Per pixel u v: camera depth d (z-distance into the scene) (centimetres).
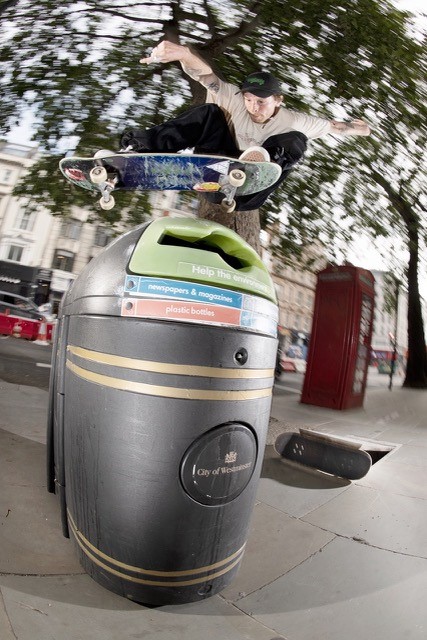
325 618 188
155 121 924
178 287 168
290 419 665
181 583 176
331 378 827
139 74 858
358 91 697
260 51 739
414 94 685
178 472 165
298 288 4538
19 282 2862
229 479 176
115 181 298
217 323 169
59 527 231
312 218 1004
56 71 825
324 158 898
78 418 186
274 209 975
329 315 848
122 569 176
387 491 348
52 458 260
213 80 306
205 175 292
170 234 186
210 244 202
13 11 732
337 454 372
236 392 173
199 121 318
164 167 288
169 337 165
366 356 888
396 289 1362
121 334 170
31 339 1470
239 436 177
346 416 756
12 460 308
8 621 152
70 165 289
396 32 622
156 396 164
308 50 686
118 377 169
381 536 269
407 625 185
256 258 198
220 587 190
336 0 588
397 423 714
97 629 161
